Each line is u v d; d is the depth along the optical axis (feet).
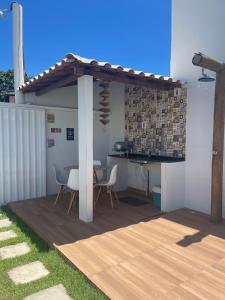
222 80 14.28
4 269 10.37
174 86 17.99
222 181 15.49
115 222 15.17
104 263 10.49
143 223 15.03
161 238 12.94
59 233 13.52
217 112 14.53
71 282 9.49
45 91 19.27
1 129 18.99
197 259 10.84
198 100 17.25
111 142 24.56
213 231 13.84
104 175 22.48
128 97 23.34
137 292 8.67
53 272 10.16
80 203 15.56
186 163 18.08
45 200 19.95
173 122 19.22
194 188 17.63
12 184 19.75
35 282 9.52
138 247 11.93
